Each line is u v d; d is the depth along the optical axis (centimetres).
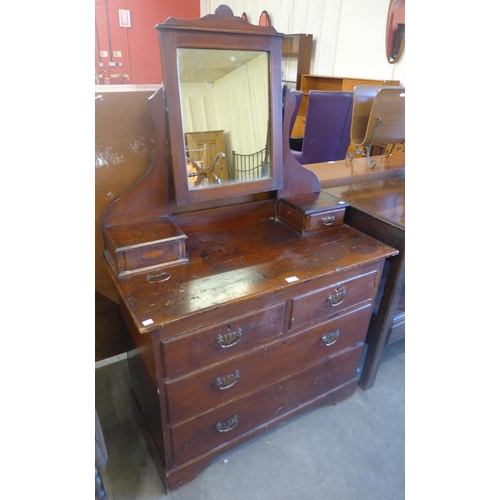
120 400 151
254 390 119
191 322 94
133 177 117
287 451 134
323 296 118
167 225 113
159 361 94
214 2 552
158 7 556
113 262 107
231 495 119
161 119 105
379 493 122
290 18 420
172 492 119
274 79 116
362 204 148
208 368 104
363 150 214
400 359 180
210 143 112
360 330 139
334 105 267
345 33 348
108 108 107
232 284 102
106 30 532
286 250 123
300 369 129
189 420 109
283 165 137
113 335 137
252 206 138
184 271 107
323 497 120
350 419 148
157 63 582
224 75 108
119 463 127
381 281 160
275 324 111
